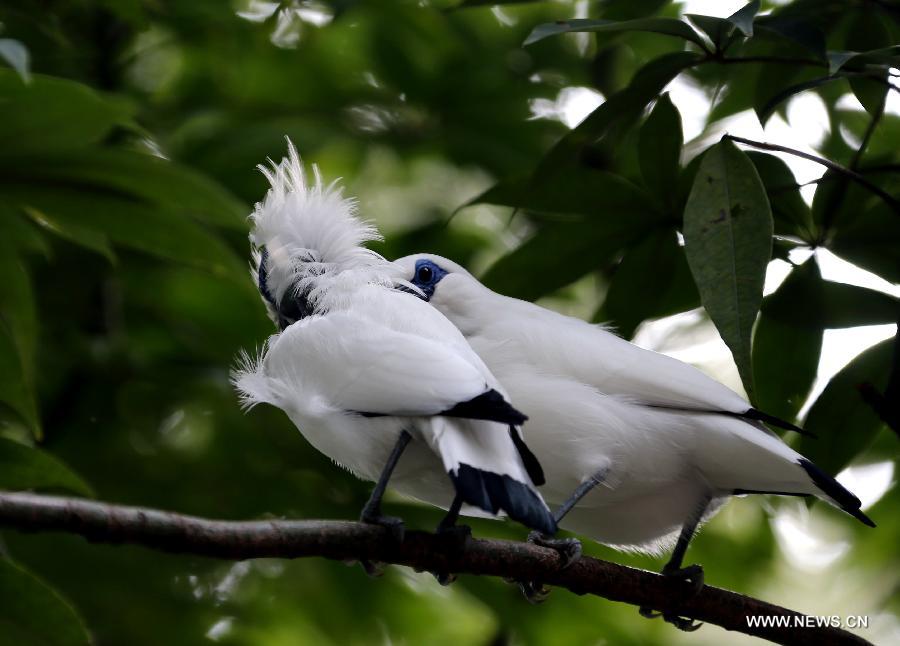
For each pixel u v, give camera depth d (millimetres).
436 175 13500
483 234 13180
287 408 6680
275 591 11070
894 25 8438
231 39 13109
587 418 7578
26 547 10125
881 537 12930
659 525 8336
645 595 7266
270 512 10930
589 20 7000
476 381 6027
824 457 8430
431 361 6203
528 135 13039
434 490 7152
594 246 8609
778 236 8344
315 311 7117
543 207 8492
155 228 8258
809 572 13148
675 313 8805
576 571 6926
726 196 6859
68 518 4895
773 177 8273
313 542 5773
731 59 7398
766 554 12352
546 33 6902
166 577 10633
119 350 11977
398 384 6168
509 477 5793
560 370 7777
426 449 6625
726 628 7480
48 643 6449
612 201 8383
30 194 7871
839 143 10219
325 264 7336
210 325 12344
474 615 11930
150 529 5090
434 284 8602
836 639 7434
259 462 11398
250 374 7023
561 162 8039
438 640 11875
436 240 12750
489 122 13141
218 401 11703
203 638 10586
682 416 7629
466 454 5836
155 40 13516
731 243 6754
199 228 8281
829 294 8156
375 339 6406
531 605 10875
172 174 7777
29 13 10461
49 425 11516
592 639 11102
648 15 8461
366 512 6094
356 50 13430
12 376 7645
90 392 11766
